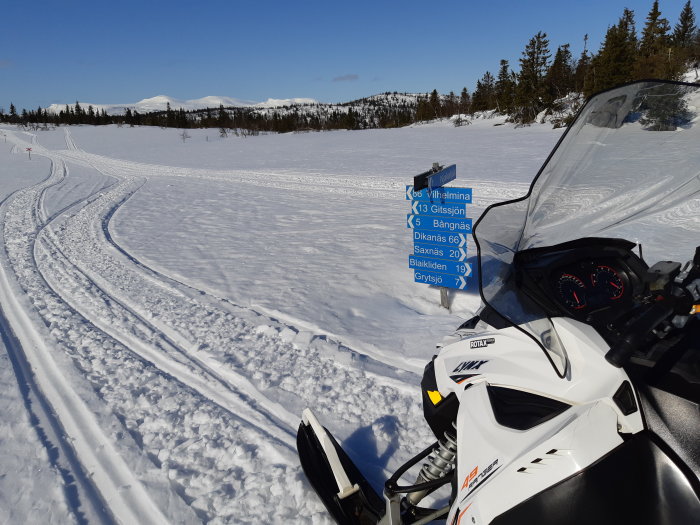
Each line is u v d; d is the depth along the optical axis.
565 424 1.38
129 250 7.86
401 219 9.31
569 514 1.31
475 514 1.47
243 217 10.36
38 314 5.11
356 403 3.36
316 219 9.77
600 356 1.41
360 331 4.52
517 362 1.60
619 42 33.66
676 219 1.89
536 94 51.22
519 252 1.73
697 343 1.43
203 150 35.97
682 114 1.69
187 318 4.91
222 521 2.39
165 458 2.85
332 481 2.37
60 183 17.92
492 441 1.51
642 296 1.65
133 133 70.62
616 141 1.76
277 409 3.33
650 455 1.26
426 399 1.91
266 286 5.87
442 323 4.66
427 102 84.06
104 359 4.08
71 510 2.47
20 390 3.63
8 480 2.69
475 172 14.69
